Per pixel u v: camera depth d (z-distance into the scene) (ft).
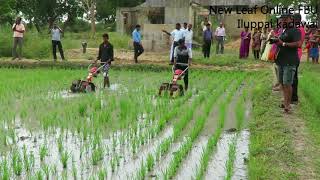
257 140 27.53
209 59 75.46
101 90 50.01
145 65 70.44
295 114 34.99
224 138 29.89
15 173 22.67
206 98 44.98
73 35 146.10
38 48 85.15
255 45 79.05
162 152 26.45
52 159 25.17
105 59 51.42
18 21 73.87
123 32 129.49
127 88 51.55
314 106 37.29
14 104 41.04
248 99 44.62
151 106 39.70
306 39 76.13
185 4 96.27
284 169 22.63
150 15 122.72
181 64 48.03
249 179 21.83
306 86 46.21
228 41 124.67
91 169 23.59
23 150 26.81
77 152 26.55
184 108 39.52
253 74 65.67
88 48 102.63
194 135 29.68
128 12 128.77
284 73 34.83
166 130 32.09
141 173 22.26
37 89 49.34
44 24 192.85
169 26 95.71
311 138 28.07
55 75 61.11
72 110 38.24
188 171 23.41
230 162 23.70
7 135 30.25
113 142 27.89
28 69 69.46
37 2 184.24
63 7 191.93
